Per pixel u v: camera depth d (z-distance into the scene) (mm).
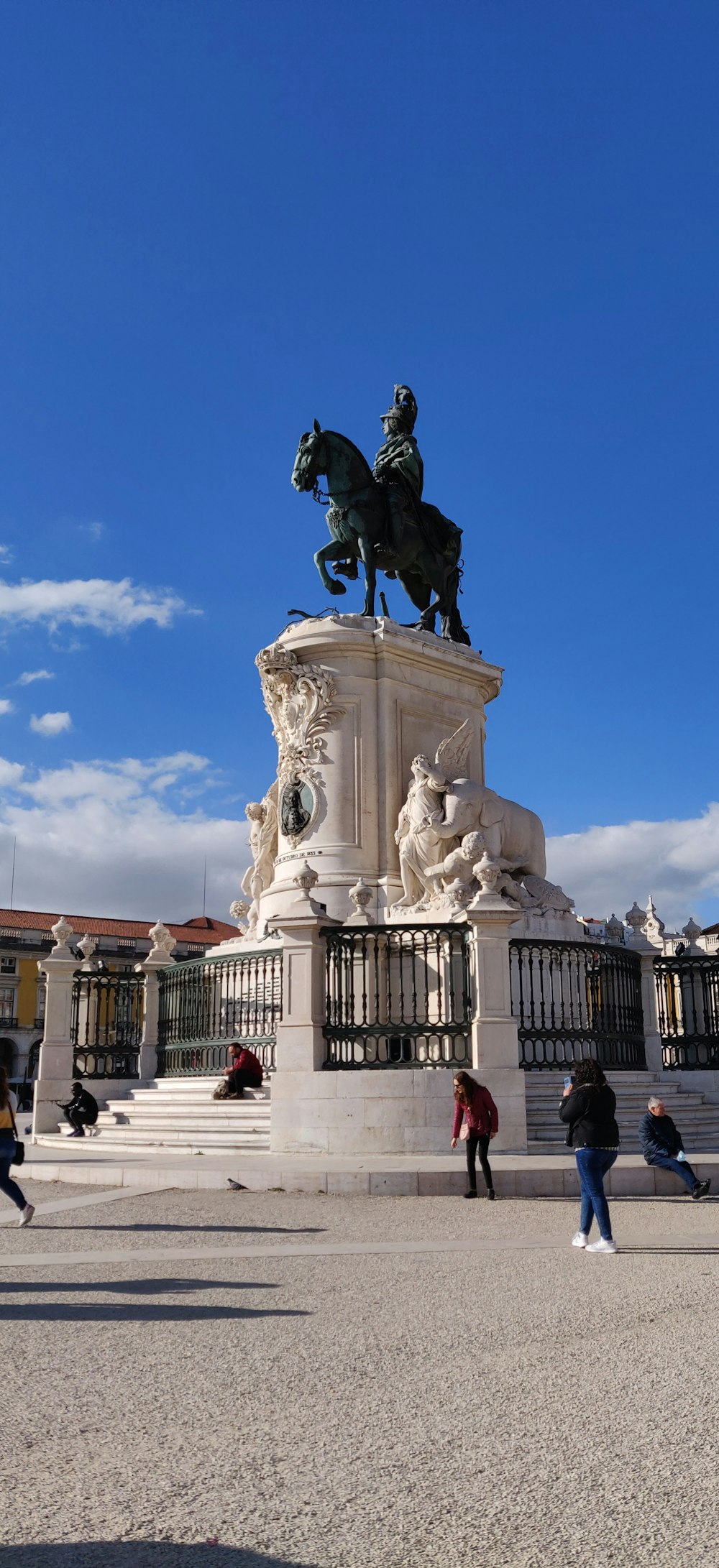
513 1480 2580
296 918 9305
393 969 10469
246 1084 10578
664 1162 7484
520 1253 5430
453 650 13797
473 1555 2209
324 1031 9344
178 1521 2361
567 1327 3986
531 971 10055
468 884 11344
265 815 14016
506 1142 8766
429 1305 4332
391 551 14039
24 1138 12625
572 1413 3051
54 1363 3557
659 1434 2883
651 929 26719
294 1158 8625
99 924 48875
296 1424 2975
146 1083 12477
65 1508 2434
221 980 11617
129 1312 4230
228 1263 5180
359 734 12922
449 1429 2922
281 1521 2361
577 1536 2287
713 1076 11180
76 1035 12695
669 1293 4535
